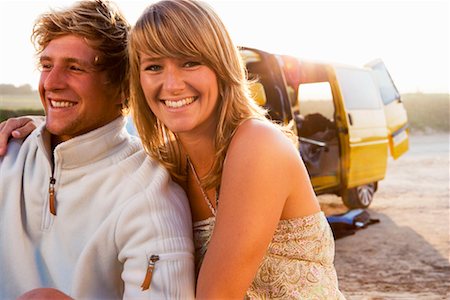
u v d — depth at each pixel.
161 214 1.62
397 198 8.56
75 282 1.63
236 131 1.65
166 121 1.64
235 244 1.54
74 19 1.72
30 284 1.75
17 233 1.78
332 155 6.09
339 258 5.07
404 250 5.36
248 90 1.76
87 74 1.74
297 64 5.70
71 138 1.84
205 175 1.81
